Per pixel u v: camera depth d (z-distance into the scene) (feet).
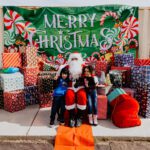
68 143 13.76
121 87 19.20
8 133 14.67
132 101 15.46
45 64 22.18
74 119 15.79
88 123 16.26
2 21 22.36
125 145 13.78
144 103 17.30
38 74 20.89
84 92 15.80
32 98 20.68
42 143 14.03
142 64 21.26
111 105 16.87
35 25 22.57
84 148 13.35
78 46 23.08
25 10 22.35
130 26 23.11
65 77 16.31
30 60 20.65
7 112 18.75
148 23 23.06
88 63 21.70
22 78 19.67
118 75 19.02
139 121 15.84
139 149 13.37
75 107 15.94
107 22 22.91
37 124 16.17
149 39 23.25
